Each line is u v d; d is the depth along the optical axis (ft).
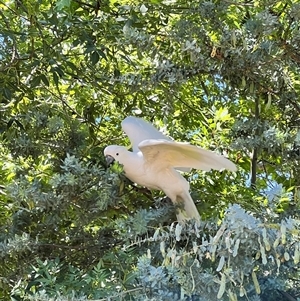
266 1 9.02
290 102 9.69
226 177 12.32
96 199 8.20
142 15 10.56
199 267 6.54
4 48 11.16
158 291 6.71
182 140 12.91
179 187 8.42
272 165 11.55
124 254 7.42
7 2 12.20
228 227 6.17
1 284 8.03
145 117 12.46
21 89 10.49
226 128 12.28
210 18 9.09
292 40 8.95
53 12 9.80
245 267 6.30
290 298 7.29
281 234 5.94
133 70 12.50
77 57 12.12
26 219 8.54
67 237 8.65
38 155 9.32
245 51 8.59
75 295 6.78
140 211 7.89
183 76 8.91
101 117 12.97
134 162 8.30
